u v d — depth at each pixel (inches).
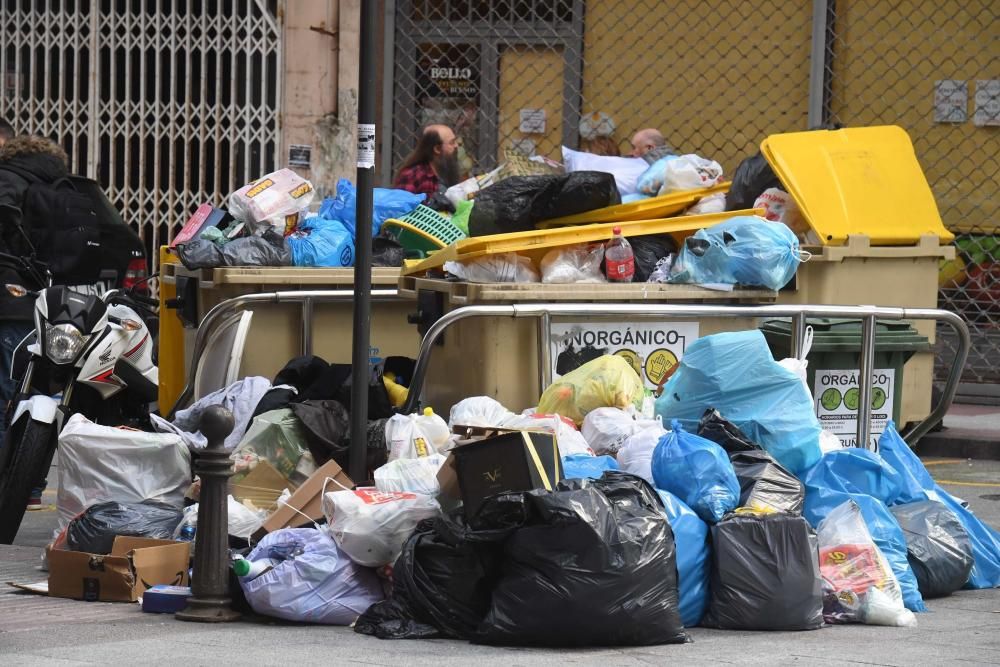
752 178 1183.6
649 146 1473.9
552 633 658.8
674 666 622.2
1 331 1095.0
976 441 1277.1
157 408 1259.2
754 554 714.2
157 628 697.6
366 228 819.4
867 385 971.3
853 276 1169.4
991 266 1552.7
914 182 1203.9
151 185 1690.5
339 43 1625.2
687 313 919.0
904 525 815.1
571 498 665.0
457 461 725.3
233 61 1643.7
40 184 1112.2
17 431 949.8
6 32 1696.6
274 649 649.0
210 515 720.3
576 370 884.0
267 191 1104.2
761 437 837.2
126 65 1664.6
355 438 824.3
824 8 1526.8
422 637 681.6
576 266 945.5
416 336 1093.8
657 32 1646.2
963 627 729.0
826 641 687.1
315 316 1056.2
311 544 730.2
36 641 658.8
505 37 1665.8
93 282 1127.0
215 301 1064.8
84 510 839.1
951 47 1574.8
